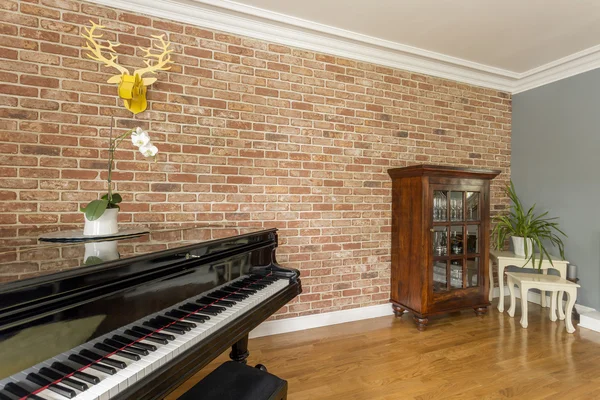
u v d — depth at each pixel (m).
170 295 1.13
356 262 2.90
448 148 3.34
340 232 2.84
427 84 3.22
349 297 2.88
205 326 1.11
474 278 2.94
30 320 0.72
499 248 3.33
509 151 3.71
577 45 2.88
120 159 2.13
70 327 0.81
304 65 2.69
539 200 3.47
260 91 2.54
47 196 1.96
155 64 2.22
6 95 1.86
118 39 2.13
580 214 3.13
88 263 0.89
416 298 2.72
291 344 2.41
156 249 1.13
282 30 2.54
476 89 3.50
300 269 2.69
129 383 0.80
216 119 2.40
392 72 3.05
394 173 2.93
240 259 1.56
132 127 2.17
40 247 1.19
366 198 2.94
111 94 2.11
